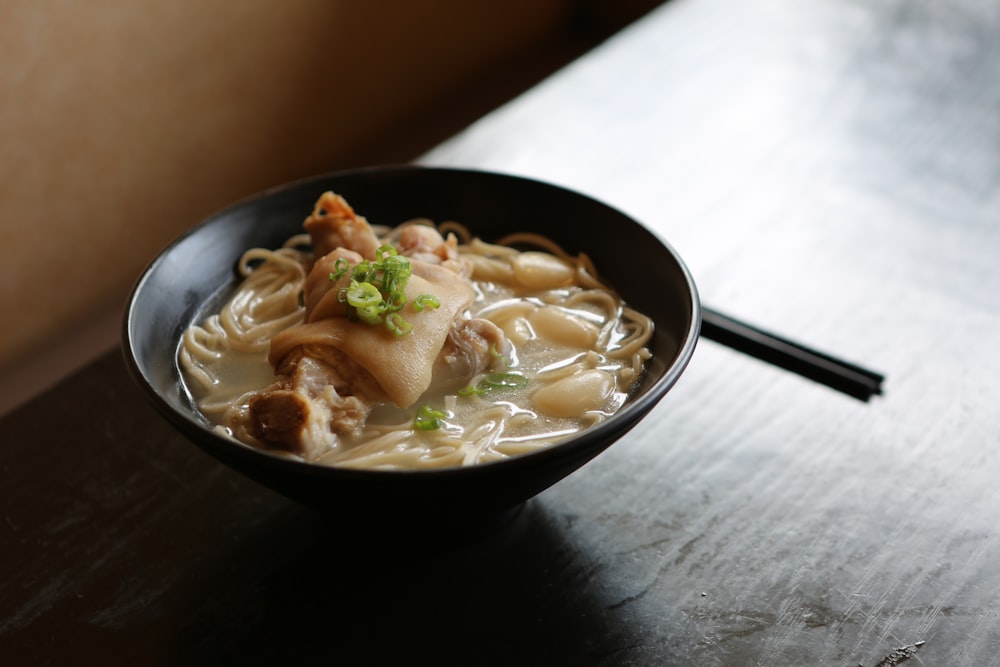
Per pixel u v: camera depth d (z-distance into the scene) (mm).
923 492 462
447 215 530
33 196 896
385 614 422
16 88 855
